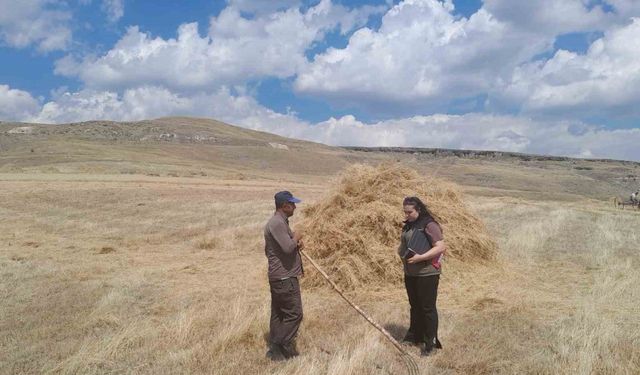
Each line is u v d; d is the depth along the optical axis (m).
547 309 7.90
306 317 7.45
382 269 9.60
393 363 5.98
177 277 10.54
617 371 5.53
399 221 10.09
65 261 12.01
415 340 6.59
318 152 162.62
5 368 5.86
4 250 13.36
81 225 18.42
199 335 6.86
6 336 6.91
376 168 11.27
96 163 69.25
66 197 26.41
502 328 7.02
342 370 5.56
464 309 8.16
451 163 141.62
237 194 31.22
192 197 28.55
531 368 5.68
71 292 9.08
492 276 10.05
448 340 6.62
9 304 8.38
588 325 6.87
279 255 6.21
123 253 13.43
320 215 10.44
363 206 10.35
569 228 16.64
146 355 6.25
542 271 10.55
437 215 10.85
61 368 5.88
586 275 10.17
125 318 7.69
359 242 9.88
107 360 6.08
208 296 8.93
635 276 9.67
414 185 11.21
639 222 18.56
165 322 7.46
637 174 148.00
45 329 7.13
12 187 29.59
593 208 25.70
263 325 7.04
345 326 7.30
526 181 118.00
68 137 136.25
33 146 102.38
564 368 5.64
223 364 5.98
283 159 135.62
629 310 7.73
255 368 5.87
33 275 10.38
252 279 10.27
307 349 6.46
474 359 5.93
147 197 27.75
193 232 16.80
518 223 17.66
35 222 18.97
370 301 8.75
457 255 10.61
